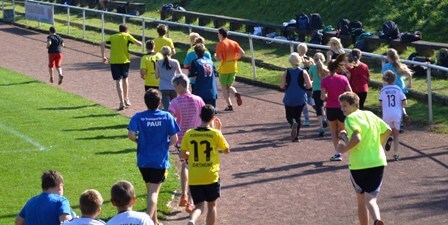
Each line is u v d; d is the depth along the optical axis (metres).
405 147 17.16
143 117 12.50
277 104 22.41
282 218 13.16
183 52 32.03
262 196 14.42
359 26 28.48
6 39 38.72
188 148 12.14
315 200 14.01
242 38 32.66
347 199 13.98
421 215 12.95
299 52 19.58
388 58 18.38
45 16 41.53
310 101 19.56
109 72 29.12
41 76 28.91
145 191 14.98
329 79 16.09
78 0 46.41
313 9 33.38
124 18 34.25
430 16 28.70
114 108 23.17
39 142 19.16
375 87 22.66
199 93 17.94
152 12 41.94
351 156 11.63
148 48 19.98
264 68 27.41
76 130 20.45
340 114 16.03
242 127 19.86
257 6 36.69
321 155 16.92
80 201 9.11
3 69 30.47
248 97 23.55
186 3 41.66
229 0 39.22
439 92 20.95
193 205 13.38
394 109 16.02
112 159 17.53
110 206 13.97
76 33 39.25
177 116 13.59
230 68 21.48
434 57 24.89
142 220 9.16
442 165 15.74
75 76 28.53
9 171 16.62
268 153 17.30
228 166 16.45
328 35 28.91
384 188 14.43
